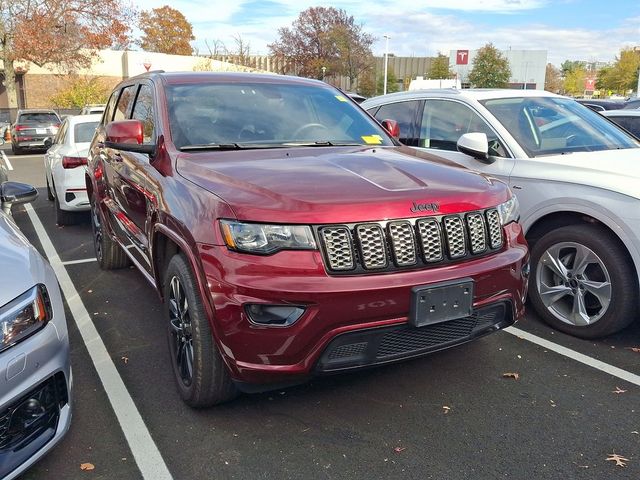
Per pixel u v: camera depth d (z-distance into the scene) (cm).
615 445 301
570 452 295
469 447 299
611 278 408
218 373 308
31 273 264
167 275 340
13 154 2295
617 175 417
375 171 331
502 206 335
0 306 241
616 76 5909
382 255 286
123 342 432
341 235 279
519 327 455
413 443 302
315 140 411
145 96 453
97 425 321
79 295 536
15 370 240
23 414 249
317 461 288
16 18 2956
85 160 789
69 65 3194
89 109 1766
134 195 420
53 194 933
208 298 285
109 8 3142
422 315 284
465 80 5456
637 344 425
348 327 275
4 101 3816
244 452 295
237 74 466
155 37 5669
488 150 500
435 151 551
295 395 349
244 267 275
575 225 432
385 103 639
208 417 326
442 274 293
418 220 294
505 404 340
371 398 346
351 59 5641
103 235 583
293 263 273
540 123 518
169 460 290
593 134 523
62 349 266
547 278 452
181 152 367
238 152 369
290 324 271
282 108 434
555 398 347
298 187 296
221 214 285
